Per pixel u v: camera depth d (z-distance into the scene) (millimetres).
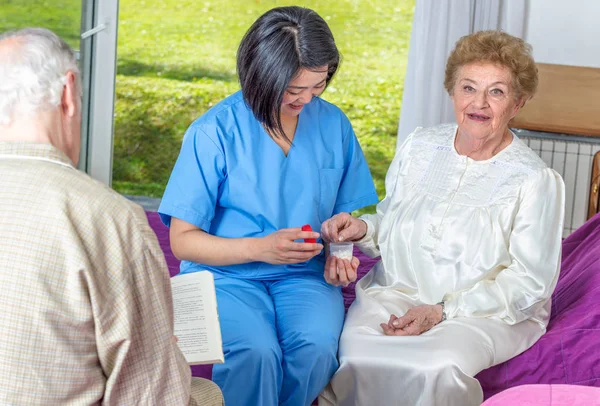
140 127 7156
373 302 2156
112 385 1162
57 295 1113
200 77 7160
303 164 2184
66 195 1150
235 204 2152
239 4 7102
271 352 1918
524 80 2064
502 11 4117
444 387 1887
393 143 7242
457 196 2146
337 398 2047
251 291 2111
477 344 1956
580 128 3422
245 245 2049
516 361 2035
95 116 4227
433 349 1923
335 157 2256
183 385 1231
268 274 2168
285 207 2174
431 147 2238
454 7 4023
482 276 2096
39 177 1159
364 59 7203
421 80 4094
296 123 2205
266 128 2119
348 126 2320
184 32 7117
